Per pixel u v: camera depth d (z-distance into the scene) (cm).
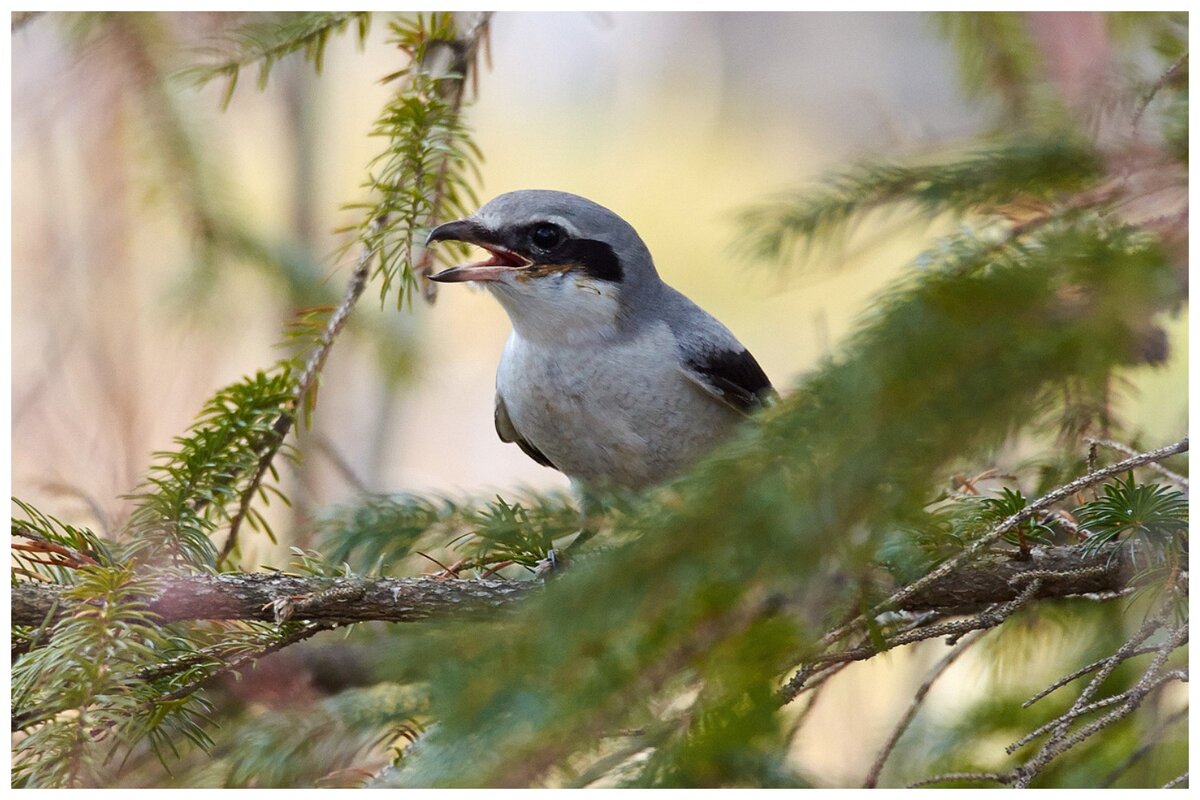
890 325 346
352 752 655
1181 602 487
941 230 606
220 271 990
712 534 348
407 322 1082
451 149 645
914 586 469
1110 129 532
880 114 1020
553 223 837
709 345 852
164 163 931
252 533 1083
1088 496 640
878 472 334
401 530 674
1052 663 764
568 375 846
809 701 549
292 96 1255
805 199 621
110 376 1052
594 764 402
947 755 762
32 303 1062
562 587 362
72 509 911
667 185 1978
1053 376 332
